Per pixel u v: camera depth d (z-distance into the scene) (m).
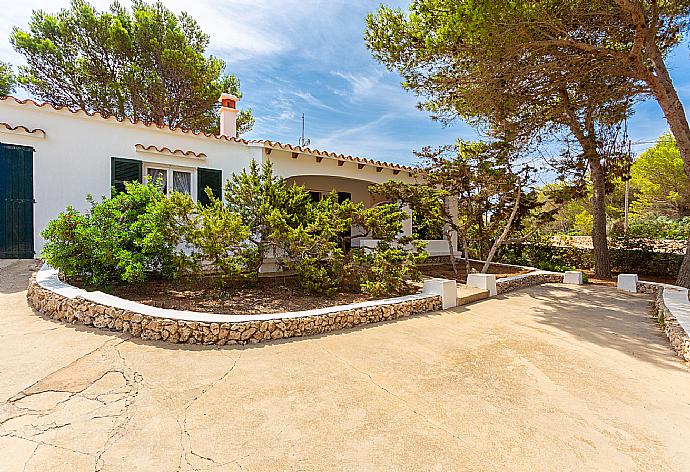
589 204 29.02
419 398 4.07
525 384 4.52
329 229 8.34
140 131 9.78
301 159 12.48
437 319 7.80
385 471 2.80
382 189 12.82
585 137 13.50
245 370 4.70
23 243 8.51
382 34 12.45
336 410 3.74
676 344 5.88
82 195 9.05
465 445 3.18
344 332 6.60
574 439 3.32
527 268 15.62
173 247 7.77
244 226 7.84
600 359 5.48
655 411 3.90
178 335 5.55
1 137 8.23
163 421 3.41
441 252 17.05
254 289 8.81
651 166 29.05
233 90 21.89
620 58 9.68
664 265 15.29
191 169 10.55
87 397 3.79
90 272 7.20
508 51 9.04
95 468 2.73
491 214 13.48
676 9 10.05
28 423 3.27
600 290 12.23
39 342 5.15
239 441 3.14
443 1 9.62
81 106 18.22
